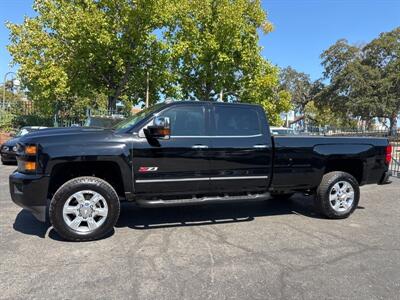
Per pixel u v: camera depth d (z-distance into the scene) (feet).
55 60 61.57
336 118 197.26
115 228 18.69
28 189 15.93
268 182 19.95
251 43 80.69
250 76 81.35
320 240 17.21
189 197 18.84
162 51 64.18
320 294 11.83
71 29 57.47
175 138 17.99
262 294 11.76
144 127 17.67
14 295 11.39
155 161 17.52
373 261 14.65
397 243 16.93
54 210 16.06
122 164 16.98
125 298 11.34
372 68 162.91
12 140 43.37
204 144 18.37
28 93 75.77
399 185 34.55
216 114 19.08
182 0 71.36
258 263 14.25
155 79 66.69
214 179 18.70
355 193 21.57
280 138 20.11
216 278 12.85
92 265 13.80
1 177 33.76
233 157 18.93
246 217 21.24
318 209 21.33
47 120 74.49
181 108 18.47
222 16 73.20
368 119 166.30
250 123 19.74
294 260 14.62
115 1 58.90
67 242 16.34
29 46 61.36
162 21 61.62
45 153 16.05
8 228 18.19
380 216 22.15
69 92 63.46
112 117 45.29
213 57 75.87
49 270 13.29
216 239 17.11
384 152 22.35
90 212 16.58
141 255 14.90
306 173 20.59
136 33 60.08
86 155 16.43
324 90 172.96
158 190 17.85
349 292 11.99
